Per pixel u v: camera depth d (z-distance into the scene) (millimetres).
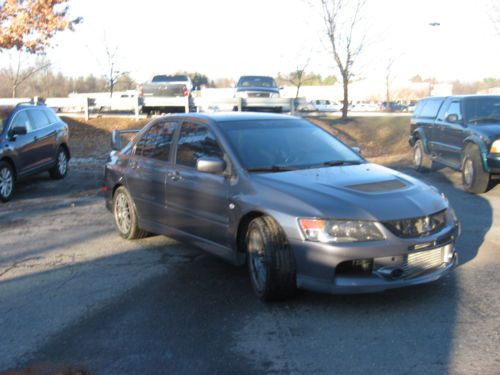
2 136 10555
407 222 4750
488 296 5082
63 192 11344
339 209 4703
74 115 21656
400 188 5160
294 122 6562
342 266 4684
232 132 6000
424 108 13141
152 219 6891
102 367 4027
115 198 7680
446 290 5250
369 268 4688
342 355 4074
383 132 19859
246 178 5410
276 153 5852
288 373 3848
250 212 5195
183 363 4047
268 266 4910
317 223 4676
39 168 11758
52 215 9219
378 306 4934
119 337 4512
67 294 5547
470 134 10148
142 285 5719
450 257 5121
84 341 4465
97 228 8242
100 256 6816
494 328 4430
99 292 5566
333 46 22453
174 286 5652
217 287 5574
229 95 27188
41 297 5492
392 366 3893
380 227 4656
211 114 6543
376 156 16609
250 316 4824
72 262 6617
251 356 4109
